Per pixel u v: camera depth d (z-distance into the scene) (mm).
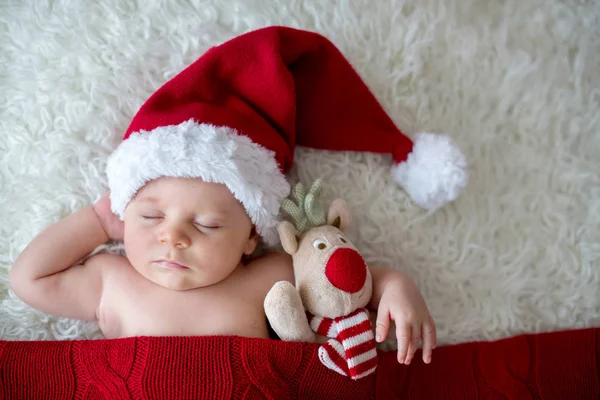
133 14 1121
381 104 1157
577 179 1197
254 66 994
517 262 1163
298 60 1087
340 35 1158
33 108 1083
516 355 1064
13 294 1048
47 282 979
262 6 1146
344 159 1137
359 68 1159
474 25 1215
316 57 1077
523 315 1152
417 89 1172
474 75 1198
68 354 932
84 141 1084
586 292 1172
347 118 1098
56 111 1087
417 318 939
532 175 1195
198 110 958
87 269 1008
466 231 1152
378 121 1105
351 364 896
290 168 1091
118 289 992
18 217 1069
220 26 1136
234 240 958
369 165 1139
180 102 988
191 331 962
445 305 1137
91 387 916
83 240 1016
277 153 1011
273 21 1145
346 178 1132
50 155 1076
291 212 998
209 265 943
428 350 939
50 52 1100
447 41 1194
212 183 932
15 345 941
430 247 1140
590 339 1087
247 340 922
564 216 1185
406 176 1101
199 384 894
